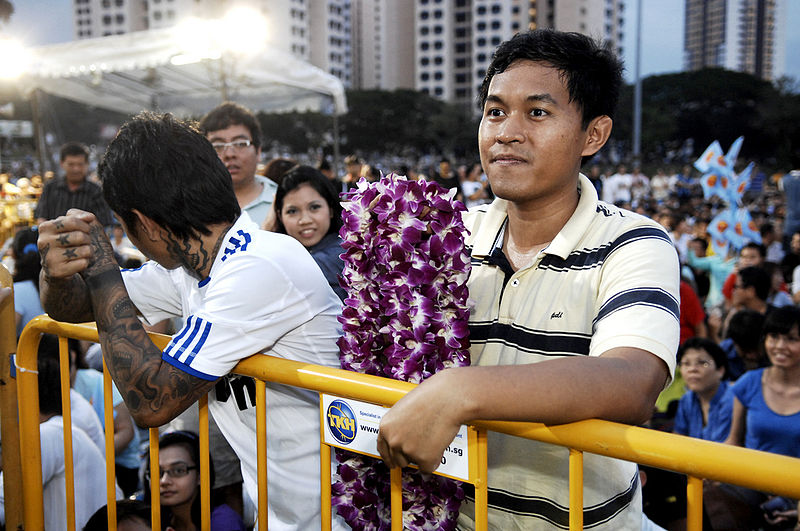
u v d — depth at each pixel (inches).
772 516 105.6
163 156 52.5
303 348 56.7
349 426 48.8
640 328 40.5
